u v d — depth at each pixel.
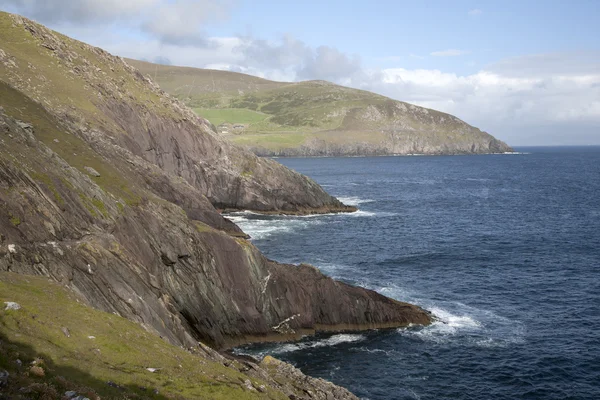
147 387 21.50
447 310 53.78
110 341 24.77
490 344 45.47
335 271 67.50
